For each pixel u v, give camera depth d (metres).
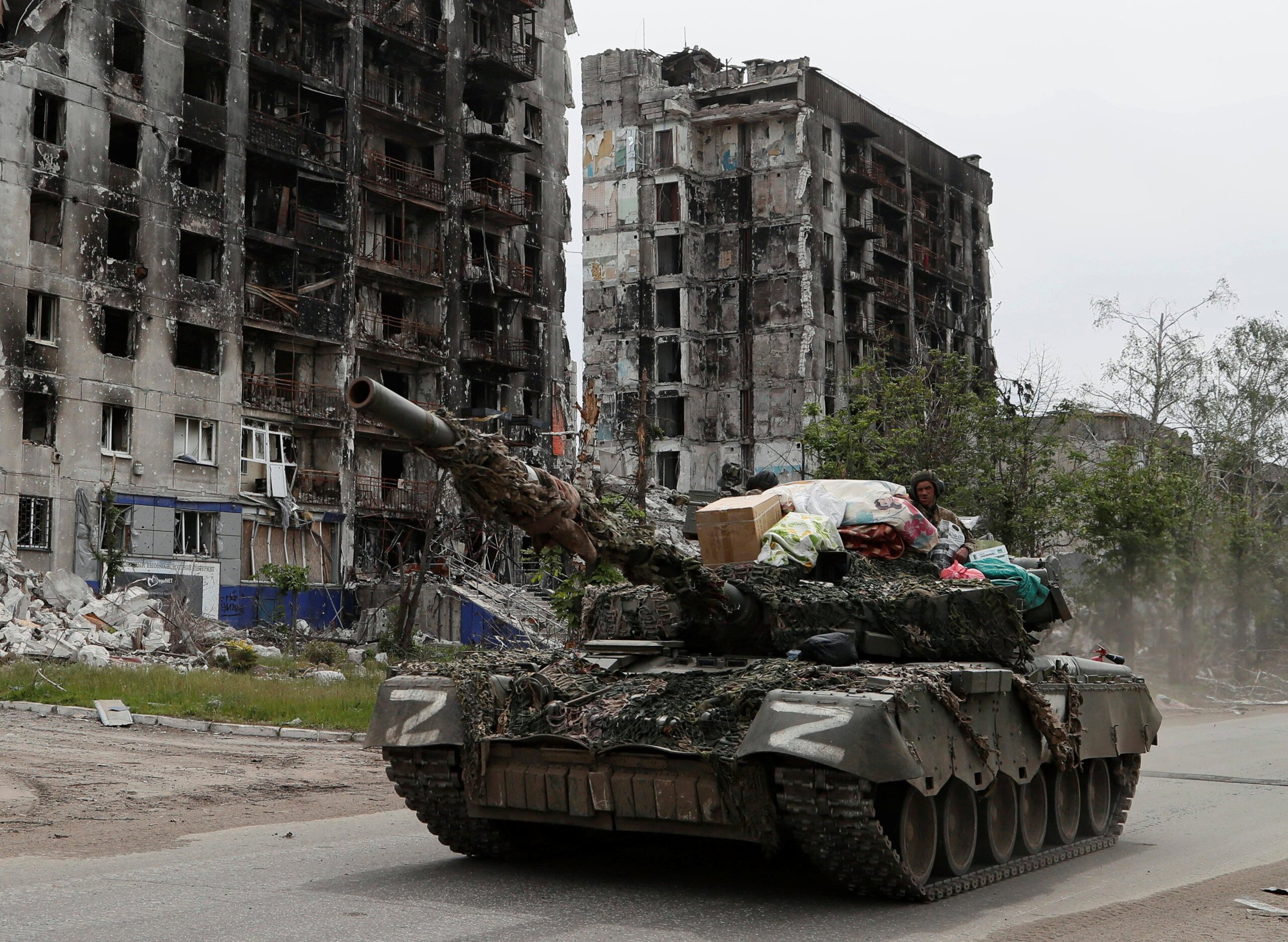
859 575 9.90
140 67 35.59
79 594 30.03
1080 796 10.91
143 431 35.06
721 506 9.97
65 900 7.91
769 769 7.96
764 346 55.88
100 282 34.28
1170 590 36.38
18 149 32.78
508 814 8.93
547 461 46.53
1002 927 7.51
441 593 37.69
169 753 16.00
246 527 37.72
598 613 10.58
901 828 8.04
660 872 9.23
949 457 33.91
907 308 61.97
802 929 7.40
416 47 43.81
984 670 8.91
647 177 57.12
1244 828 12.12
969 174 69.06
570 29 52.41
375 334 42.66
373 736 9.23
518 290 47.00
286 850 10.02
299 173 39.97
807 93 56.34
